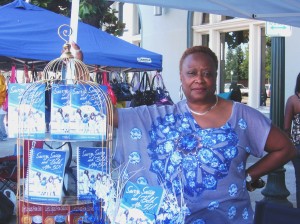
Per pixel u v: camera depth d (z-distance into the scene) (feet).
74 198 8.82
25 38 16.88
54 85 8.10
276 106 18.33
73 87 8.07
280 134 8.16
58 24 18.56
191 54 7.96
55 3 30.12
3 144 36.50
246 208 7.82
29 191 8.61
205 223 7.50
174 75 38.68
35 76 20.54
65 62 8.41
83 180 8.57
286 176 25.58
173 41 38.83
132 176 7.65
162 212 6.23
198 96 7.77
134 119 7.95
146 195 6.28
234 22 34.35
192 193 7.45
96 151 8.63
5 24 17.42
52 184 8.55
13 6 18.95
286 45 28.99
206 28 36.52
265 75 33.17
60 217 8.64
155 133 7.82
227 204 7.53
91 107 8.04
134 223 6.18
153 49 40.81
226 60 35.86
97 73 20.81
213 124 7.80
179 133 7.72
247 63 34.06
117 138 7.93
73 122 8.07
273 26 17.72
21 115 8.27
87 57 18.37
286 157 8.29
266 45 33.01
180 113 7.96
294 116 16.19
